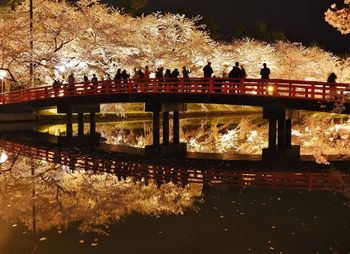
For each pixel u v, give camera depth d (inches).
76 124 1617.9
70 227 531.8
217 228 521.7
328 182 717.9
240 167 833.5
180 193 671.1
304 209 586.2
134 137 1284.4
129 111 1831.9
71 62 1643.7
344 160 874.8
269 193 661.9
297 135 1241.4
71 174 797.2
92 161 911.0
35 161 911.7
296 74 2041.1
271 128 919.7
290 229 516.1
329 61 2177.7
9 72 1509.6
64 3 1707.7
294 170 800.3
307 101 865.5
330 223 532.7
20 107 1331.2
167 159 927.0
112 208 603.5
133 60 1684.3
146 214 577.0
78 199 645.9
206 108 1999.3
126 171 814.5
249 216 563.2
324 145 991.0
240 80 933.8
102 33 1638.8
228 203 618.5
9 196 662.5
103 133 1354.6
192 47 1937.7
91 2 1765.5
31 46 1494.8
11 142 1160.2
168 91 1015.6
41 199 646.5
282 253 450.9
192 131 1395.2
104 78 1665.8
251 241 481.1
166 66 1865.2
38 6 1656.0
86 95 1149.1
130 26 1834.4
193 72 1893.5
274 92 899.4
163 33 1952.5
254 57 2089.1
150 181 741.9
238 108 2074.3
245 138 1232.2
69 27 1587.1
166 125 1073.5
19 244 480.1
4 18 1600.6
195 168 832.9
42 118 1536.7
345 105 811.4
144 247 468.4
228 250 459.2
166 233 509.0
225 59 2095.2
